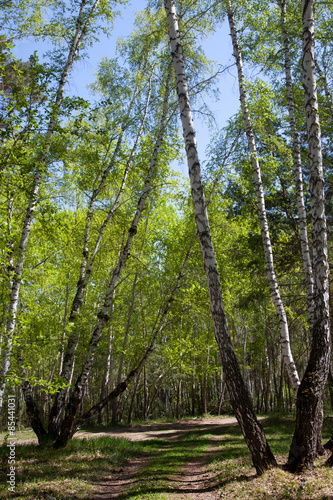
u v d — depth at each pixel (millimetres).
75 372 25531
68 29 10500
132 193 12852
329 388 14203
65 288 18000
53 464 7758
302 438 5602
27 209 7941
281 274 15102
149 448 11297
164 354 21234
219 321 5973
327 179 12117
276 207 14625
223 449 9984
